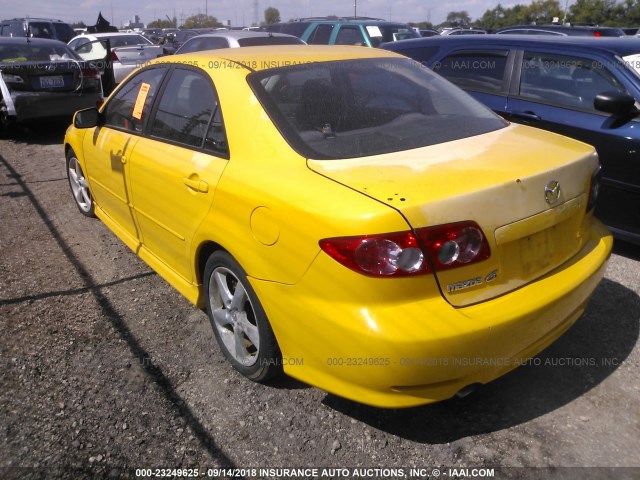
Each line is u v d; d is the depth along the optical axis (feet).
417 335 6.75
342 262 6.92
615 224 13.87
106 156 13.12
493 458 7.87
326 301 7.22
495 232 7.29
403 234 6.75
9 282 13.19
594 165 9.14
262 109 8.86
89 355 10.30
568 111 14.67
